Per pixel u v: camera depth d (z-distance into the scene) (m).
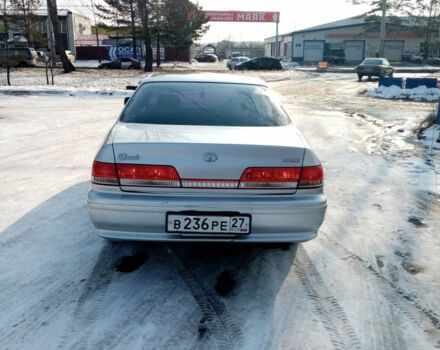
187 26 34.69
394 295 2.65
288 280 2.79
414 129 8.84
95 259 2.98
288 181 2.50
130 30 33.34
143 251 3.13
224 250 3.19
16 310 2.36
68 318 2.31
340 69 38.03
